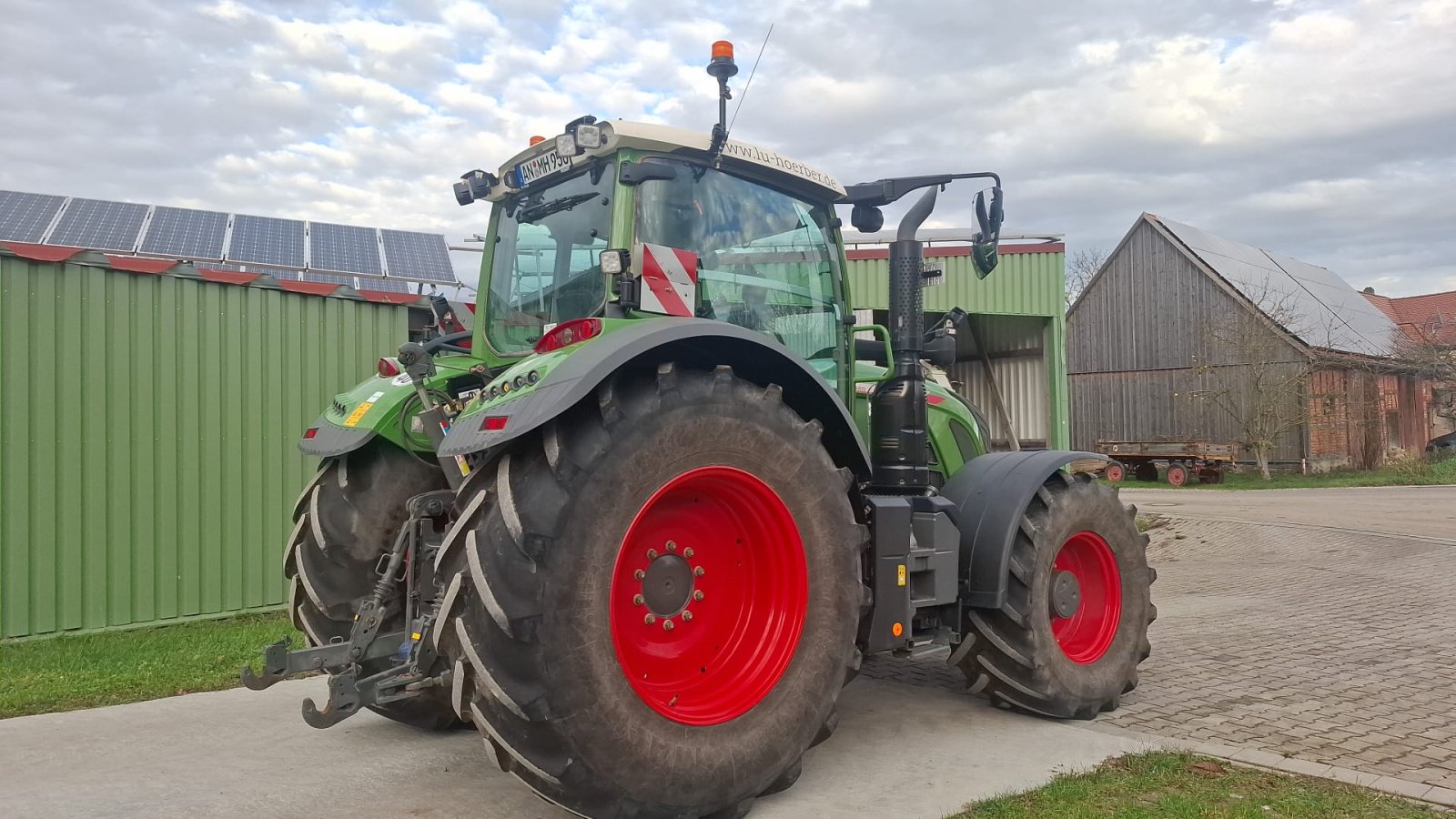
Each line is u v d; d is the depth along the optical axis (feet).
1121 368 94.38
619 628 10.23
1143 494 66.23
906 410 14.05
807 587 10.99
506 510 9.23
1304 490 68.28
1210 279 87.81
